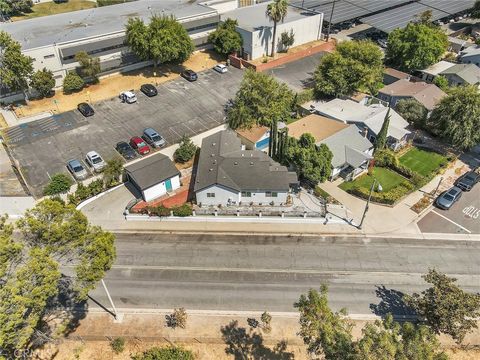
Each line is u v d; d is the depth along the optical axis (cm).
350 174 5172
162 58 6806
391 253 4191
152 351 2969
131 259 4097
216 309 3603
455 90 5544
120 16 7825
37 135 5666
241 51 7938
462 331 3053
